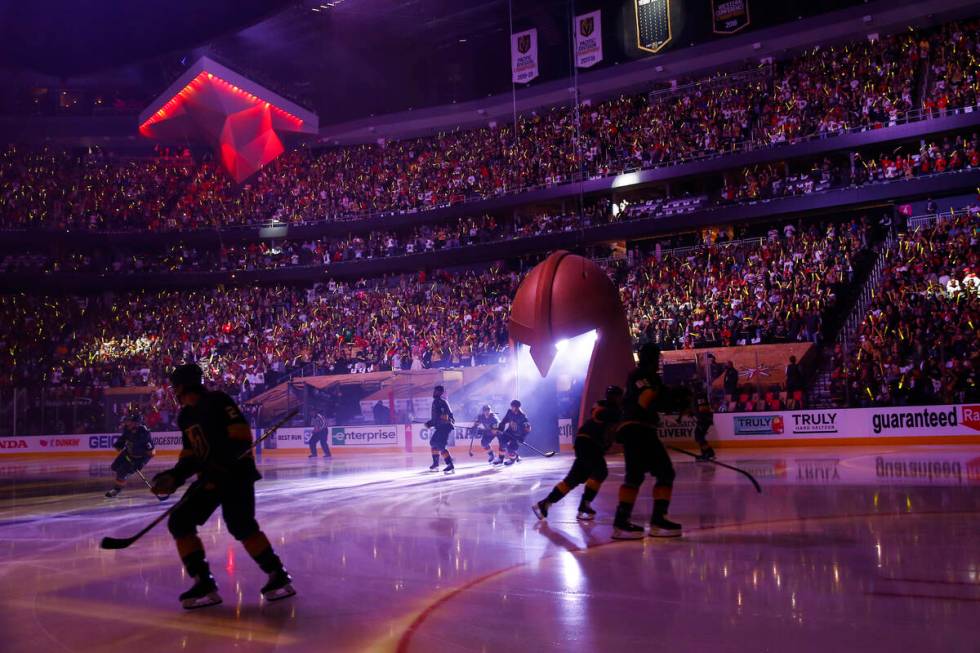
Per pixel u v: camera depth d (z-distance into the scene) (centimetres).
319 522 1088
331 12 4428
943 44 3488
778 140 3622
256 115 4097
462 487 1548
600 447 1009
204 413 611
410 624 529
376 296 4178
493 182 4344
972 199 3266
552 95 4469
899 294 2695
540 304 2219
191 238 4647
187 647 498
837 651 440
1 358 3978
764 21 3941
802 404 2489
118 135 4978
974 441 2195
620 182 3956
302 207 4688
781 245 3281
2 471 2717
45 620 582
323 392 3391
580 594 595
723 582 615
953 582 591
